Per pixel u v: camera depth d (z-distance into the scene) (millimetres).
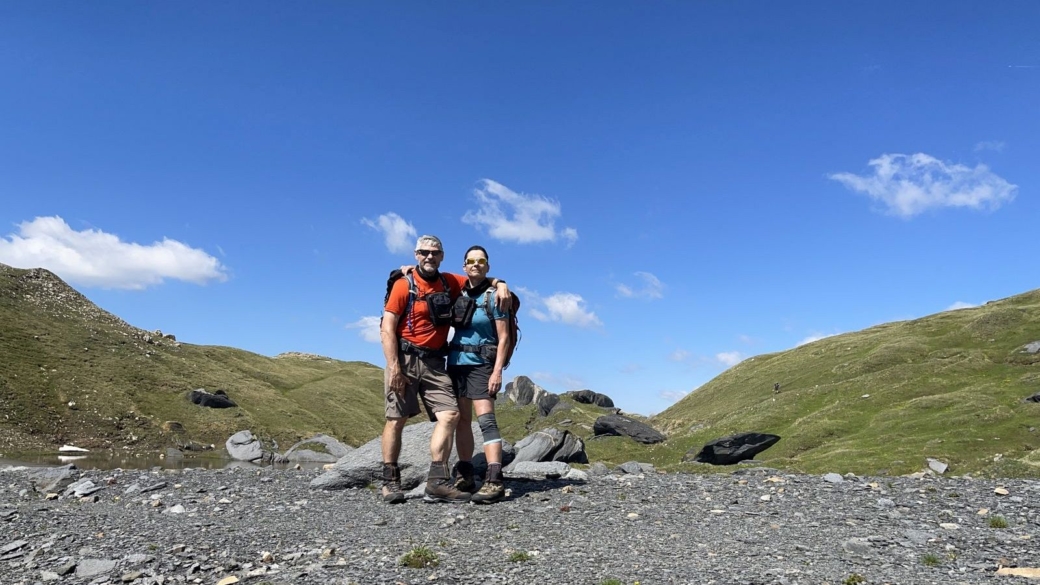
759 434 77688
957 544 8883
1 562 8039
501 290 11602
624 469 17781
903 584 6965
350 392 137125
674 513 10938
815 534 9492
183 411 92312
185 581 7262
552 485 13391
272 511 11523
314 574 7316
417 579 7137
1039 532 9555
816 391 99875
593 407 128875
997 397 78438
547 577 7223
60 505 12602
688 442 88938
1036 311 112312
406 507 11461
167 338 133000
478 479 13398
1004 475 16469
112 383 93312
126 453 69312
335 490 14008
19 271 124625
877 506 11492
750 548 8633
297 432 98812
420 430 15336
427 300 11398
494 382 11562
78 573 7504
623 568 7586
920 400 81625
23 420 72812
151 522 10383
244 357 145250
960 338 111062
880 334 130000
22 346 93625
